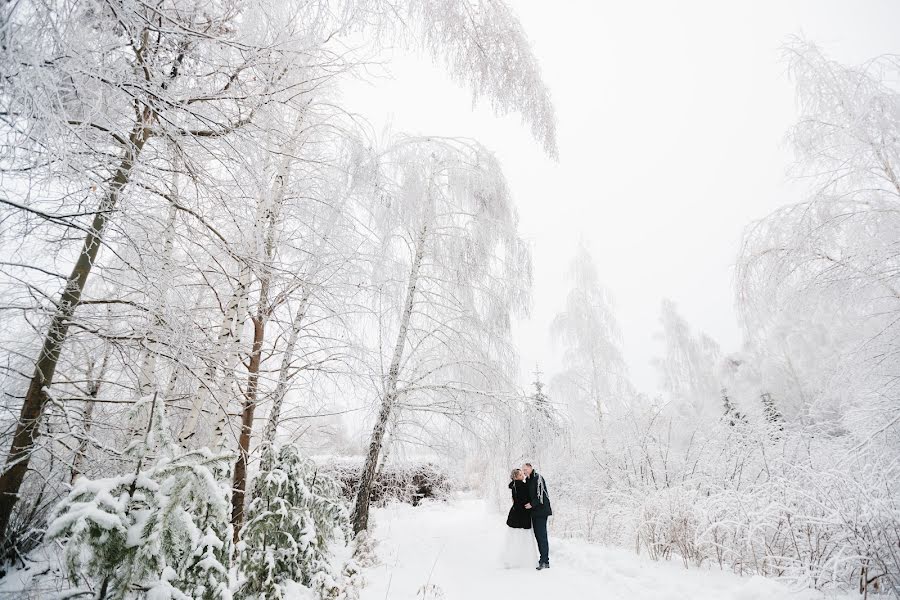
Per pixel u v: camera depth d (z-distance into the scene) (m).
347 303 5.79
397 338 7.77
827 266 6.06
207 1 3.15
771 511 4.56
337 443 8.48
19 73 1.75
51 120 1.97
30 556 3.39
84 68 2.28
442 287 8.16
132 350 3.62
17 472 3.05
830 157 6.14
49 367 3.21
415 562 5.85
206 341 4.20
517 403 7.52
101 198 2.87
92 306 4.11
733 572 4.66
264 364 6.39
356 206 5.62
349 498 9.13
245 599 3.46
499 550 6.70
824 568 3.79
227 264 5.59
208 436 6.02
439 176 8.68
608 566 5.10
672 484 7.08
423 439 7.64
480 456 7.93
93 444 3.71
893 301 5.88
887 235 5.62
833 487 4.37
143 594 2.19
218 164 3.69
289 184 5.43
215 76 3.27
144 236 3.53
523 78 3.34
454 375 7.88
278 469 4.52
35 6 1.83
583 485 8.95
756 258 6.57
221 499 2.38
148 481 2.32
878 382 5.99
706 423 8.16
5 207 2.59
